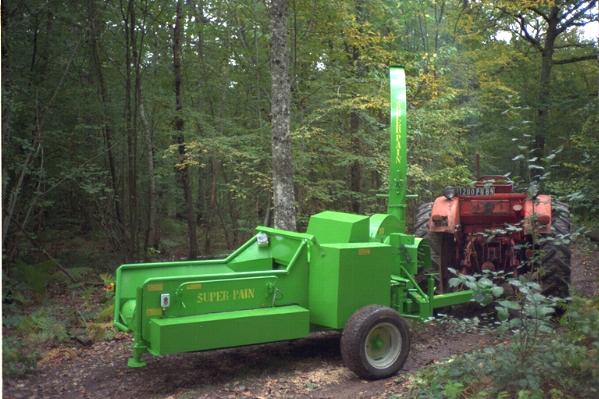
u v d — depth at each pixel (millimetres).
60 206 14430
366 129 12805
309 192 11695
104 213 13477
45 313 7328
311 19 11898
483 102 16062
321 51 12484
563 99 17250
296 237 5715
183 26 14047
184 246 16203
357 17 13227
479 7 16719
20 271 9297
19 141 9008
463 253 7480
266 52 13117
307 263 5531
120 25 12969
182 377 5273
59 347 6328
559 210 6090
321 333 6688
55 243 13234
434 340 6273
